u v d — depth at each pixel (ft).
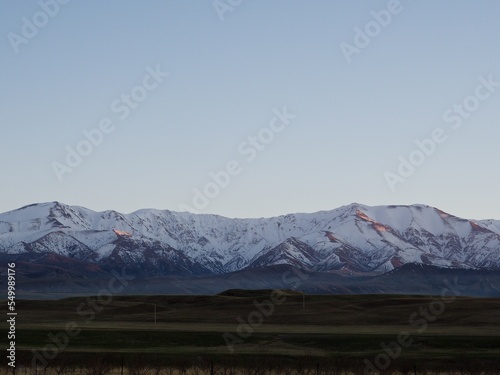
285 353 346.74
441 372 295.69
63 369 289.33
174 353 333.42
